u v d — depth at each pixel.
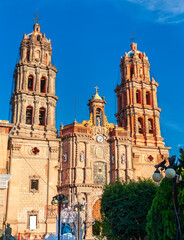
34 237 51.28
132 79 69.25
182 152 22.59
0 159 49.16
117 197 41.50
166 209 21.67
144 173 63.81
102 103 65.81
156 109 69.06
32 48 63.84
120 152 61.97
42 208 53.75
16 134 56.44
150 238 22.86
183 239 20.41
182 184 21.30
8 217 50.72
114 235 39.59
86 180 57.06
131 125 66.19
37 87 60.94
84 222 51.19
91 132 62.38
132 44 76.50
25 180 54.28
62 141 60.66
